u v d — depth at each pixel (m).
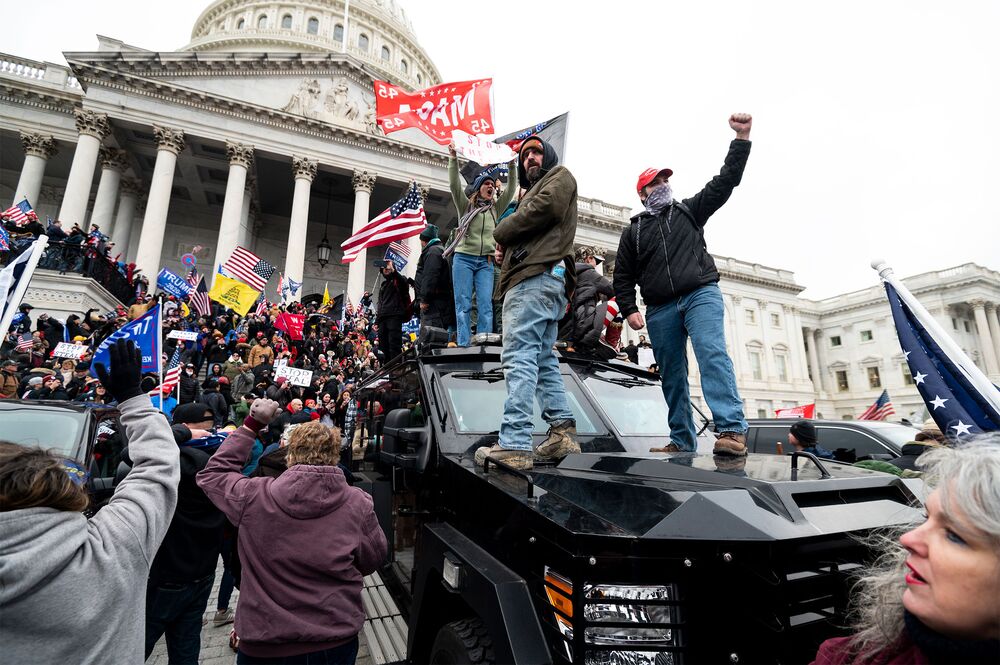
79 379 10.88
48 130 28.88
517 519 2.03
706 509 1.77
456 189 5.29
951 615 0.95
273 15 49.16
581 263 4.68
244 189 31.78
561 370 3.67
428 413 3.14
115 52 26.44
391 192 35.00
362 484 4.45
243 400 11.69
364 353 17.84
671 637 1.61
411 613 2.73
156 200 26.44
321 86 31.48
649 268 3.37
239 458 2.70
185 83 28.62
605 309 4.28
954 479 1.00
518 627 1.78
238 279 17.19
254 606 2.36
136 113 26.98
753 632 1.57
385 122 7.08
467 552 2.24
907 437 7.02
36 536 1.44
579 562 1.65
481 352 3.57
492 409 3.22
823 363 61.50
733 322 49.84
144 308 15.92
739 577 1.61
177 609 3.26
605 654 1.62
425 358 3.54
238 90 29.81
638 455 2.78
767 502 1.83
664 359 3.39
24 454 1.51
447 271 5.75
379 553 2.69
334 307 25.62
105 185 28.34
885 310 56.38
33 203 28.03
